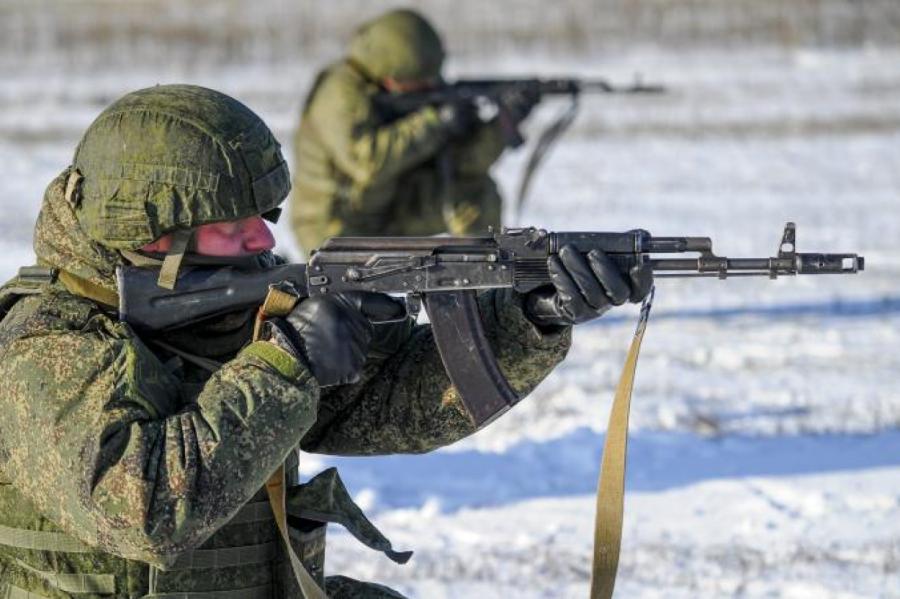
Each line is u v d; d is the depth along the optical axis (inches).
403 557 377.4
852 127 2696.9
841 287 1449.3
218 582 348.8
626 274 353.4
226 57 3811.5
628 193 2101.4
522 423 940.6
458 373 360.5
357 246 353.7
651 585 661.3
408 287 355.6
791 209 1952.5
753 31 3917.3
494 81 1131.9
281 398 329.1
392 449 388.2
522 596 651.5
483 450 884.0
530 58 3649.1
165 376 342.0
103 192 343.6
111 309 352.5
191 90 351.6
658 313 1344.7
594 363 1128.8
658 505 782.5
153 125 342.6
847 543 714.2
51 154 2539.4
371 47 1099.3
